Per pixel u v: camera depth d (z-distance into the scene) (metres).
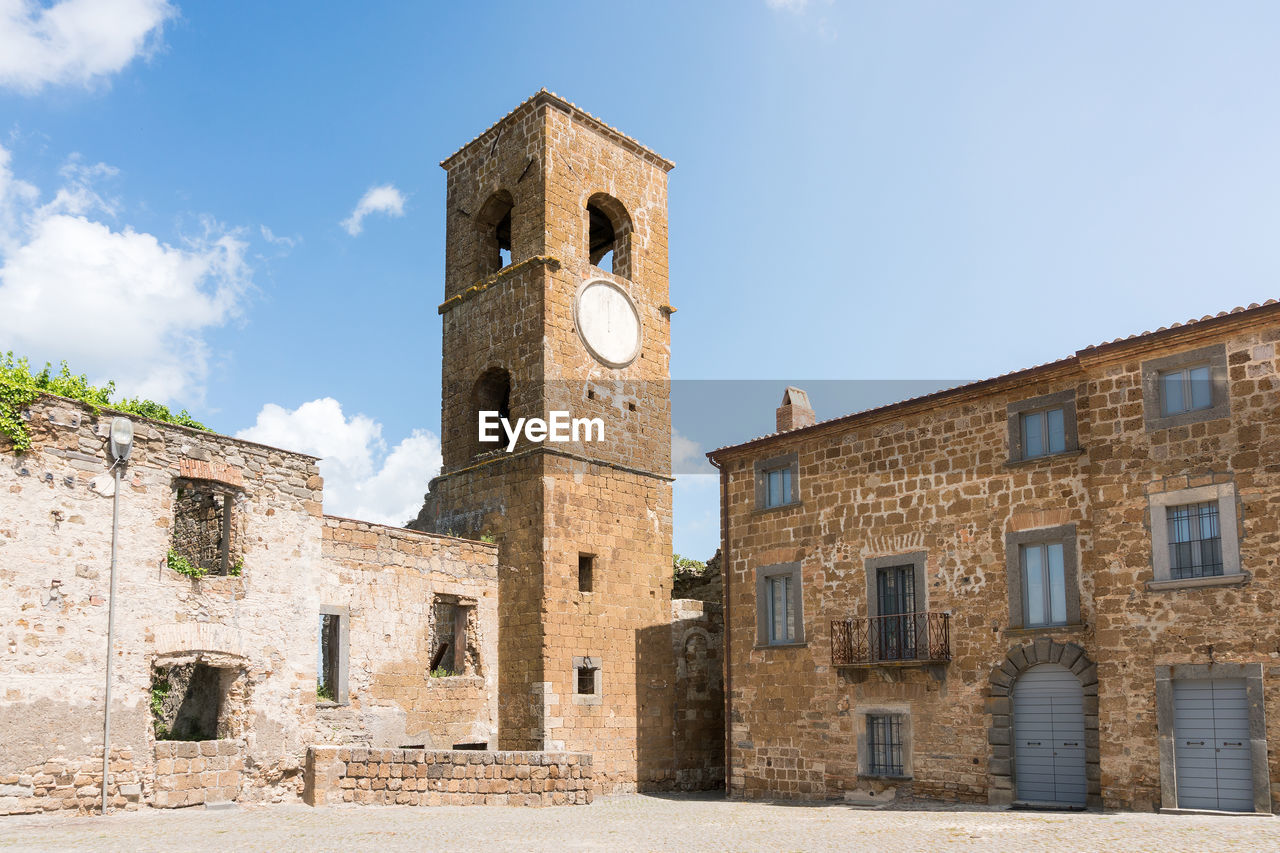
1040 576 24.52
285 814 21.55
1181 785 20.97
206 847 16.73
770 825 21.02
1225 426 21.39
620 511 34.47
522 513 32.69
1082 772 23.11
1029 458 25.05
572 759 25.31
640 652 33.94
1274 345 20.97
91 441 21.11
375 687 28.00
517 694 31.42
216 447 23.36
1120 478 22.67
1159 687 21.44
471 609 31.69
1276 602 20.25
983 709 24.84
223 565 23.81
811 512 29.38
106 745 20.33
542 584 31.58
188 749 21.83
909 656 26.41
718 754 35.38
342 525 27.92
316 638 24.78
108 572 20.98
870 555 27.77
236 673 23.19
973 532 25.73
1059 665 23.83
